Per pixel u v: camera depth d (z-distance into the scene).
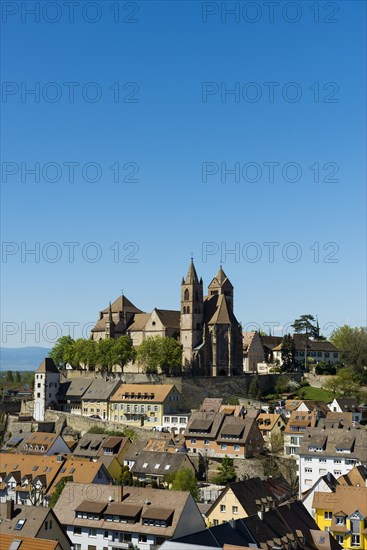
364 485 148.62
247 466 195.50
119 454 199.25
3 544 105.19
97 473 163.75
